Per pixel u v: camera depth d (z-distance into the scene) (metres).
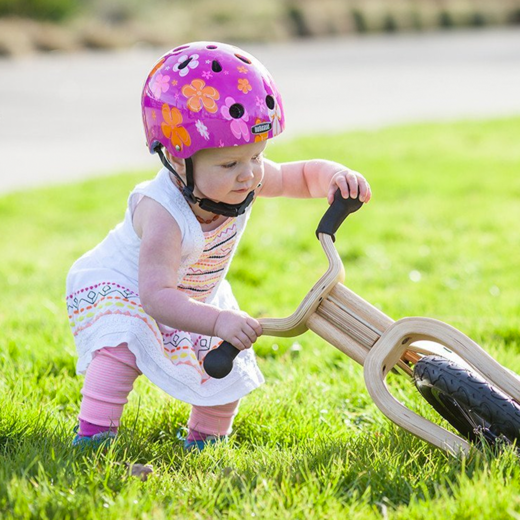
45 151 21.72
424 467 4.57
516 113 28.12
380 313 4.80
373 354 4.69
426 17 68.06
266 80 4.73
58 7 53.44
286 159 19.34
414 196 15.68
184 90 4.62
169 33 55.62
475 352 4.56
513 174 17.69
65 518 3.99
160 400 5.97
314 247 12.12
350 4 67.06
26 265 11.32
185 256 5.02
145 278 4.78
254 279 10.36
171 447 5.20
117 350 5.08
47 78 36.41
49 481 4.35
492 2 72.69
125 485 4.33
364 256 11.60
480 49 50.66
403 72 39.75
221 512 4.19
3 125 25.28
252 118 4.60
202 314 4.59
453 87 35.16
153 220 4.90
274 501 4.18
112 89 33.03
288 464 4.62
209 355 4.52
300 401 6.13
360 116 28.08
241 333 4.52
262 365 7.01
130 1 60.06
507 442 4.49
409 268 10.80
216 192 4.73
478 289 9.51
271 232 12.77
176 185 4.97
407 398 5.88
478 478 4.26
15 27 48.38
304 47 54.00
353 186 5.06
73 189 17.17
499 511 3.97
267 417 5.76
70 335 7.47
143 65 42.31
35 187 17.64
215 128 4.56
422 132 24.06
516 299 8.77
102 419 5.09
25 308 8.70
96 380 5.09
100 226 14.00
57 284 10.25
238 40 57.34
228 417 5.41
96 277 5.25
